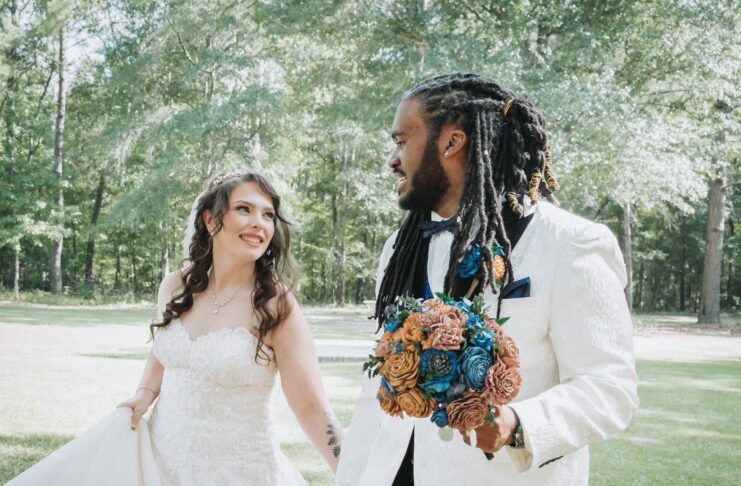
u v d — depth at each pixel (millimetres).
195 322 3021
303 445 5906
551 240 1664
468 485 1619
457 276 1740
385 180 26703
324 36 21641
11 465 4984
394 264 2016
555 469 1614
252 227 2998
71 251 43938
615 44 19328
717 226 25859
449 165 1833
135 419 3018
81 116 34406
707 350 16094
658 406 8180
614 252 1671
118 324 18703
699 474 5246
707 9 18375
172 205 30703
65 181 32406
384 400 1514
